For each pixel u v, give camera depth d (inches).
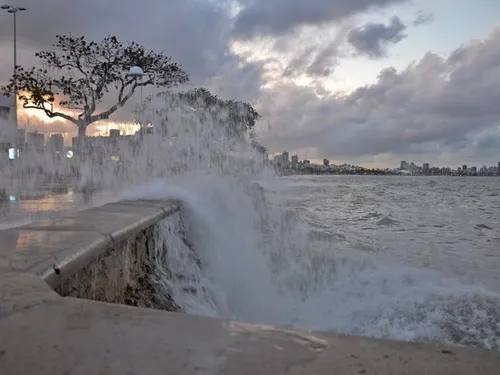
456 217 469.4
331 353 37.2
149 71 796.0
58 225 99.3
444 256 228.7
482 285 157.6
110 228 95.3
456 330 113.6
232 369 34.3
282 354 37.1
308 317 133.4
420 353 37.2
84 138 610.9
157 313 47.9
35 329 42.4
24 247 74.6
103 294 85.9
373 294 148.9
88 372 33.9
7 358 36.2
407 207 600.4
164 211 136.4
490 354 37.4
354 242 260.8
